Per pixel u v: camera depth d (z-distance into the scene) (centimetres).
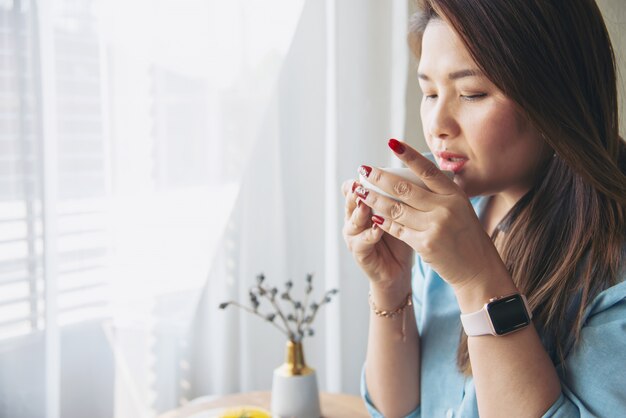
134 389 184
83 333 177
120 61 172
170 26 180
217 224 192
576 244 77
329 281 215
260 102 195
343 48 208
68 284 171
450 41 71
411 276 100
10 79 154
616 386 68
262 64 194
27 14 155
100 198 174
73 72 166
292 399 145
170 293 186
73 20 165
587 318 73
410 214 72
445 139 75
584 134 72
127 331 182
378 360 98
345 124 210
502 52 68
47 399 163
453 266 71
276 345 209
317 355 218
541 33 69
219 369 200
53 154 160
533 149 74
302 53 204
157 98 179
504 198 89
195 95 185
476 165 74
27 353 161
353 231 86
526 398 70
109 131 173
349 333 218
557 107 70
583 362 71
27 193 158
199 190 189
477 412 82
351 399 161
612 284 73
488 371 72
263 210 203
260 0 192
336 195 211
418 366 97
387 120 214
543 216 81
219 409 142
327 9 206
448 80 73
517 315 71
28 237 159
